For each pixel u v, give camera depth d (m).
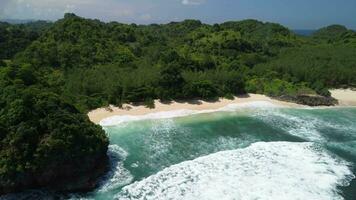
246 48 113.81
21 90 42.84
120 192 38.28
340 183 40.12
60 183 38.22
